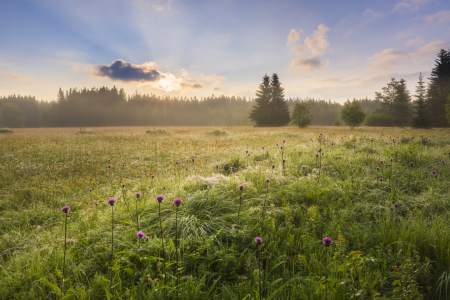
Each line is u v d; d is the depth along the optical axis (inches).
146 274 95.5
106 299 84.5
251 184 192.4
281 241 121.7
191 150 488.1
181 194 173.5
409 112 2564.0
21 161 386.0
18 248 131.9
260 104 2476.6
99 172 321.4
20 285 96.3
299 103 1724.9
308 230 125.6
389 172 210.7
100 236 130.0
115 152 478.9
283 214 144.4
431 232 110.7
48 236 138.2
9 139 716.0
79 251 117.7
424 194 163.0
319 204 160.6
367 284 85.1
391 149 279.3
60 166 355.9
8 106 3656.5
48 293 91.7
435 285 87.8
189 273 100.2
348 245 114.4
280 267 103.7
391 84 2664.9
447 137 556.7
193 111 6220.5
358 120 1472.7
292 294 85.6
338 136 682.8
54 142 647.8
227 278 99.6
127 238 122.9
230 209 154.3
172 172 296.7
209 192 169.9
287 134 802.8
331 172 237.5
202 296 86.0
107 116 4822.8
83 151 487.5
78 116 4697.3
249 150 428.1
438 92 2031.3
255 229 130.0
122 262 102.9
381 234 118.7
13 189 242.1
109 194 225.1
